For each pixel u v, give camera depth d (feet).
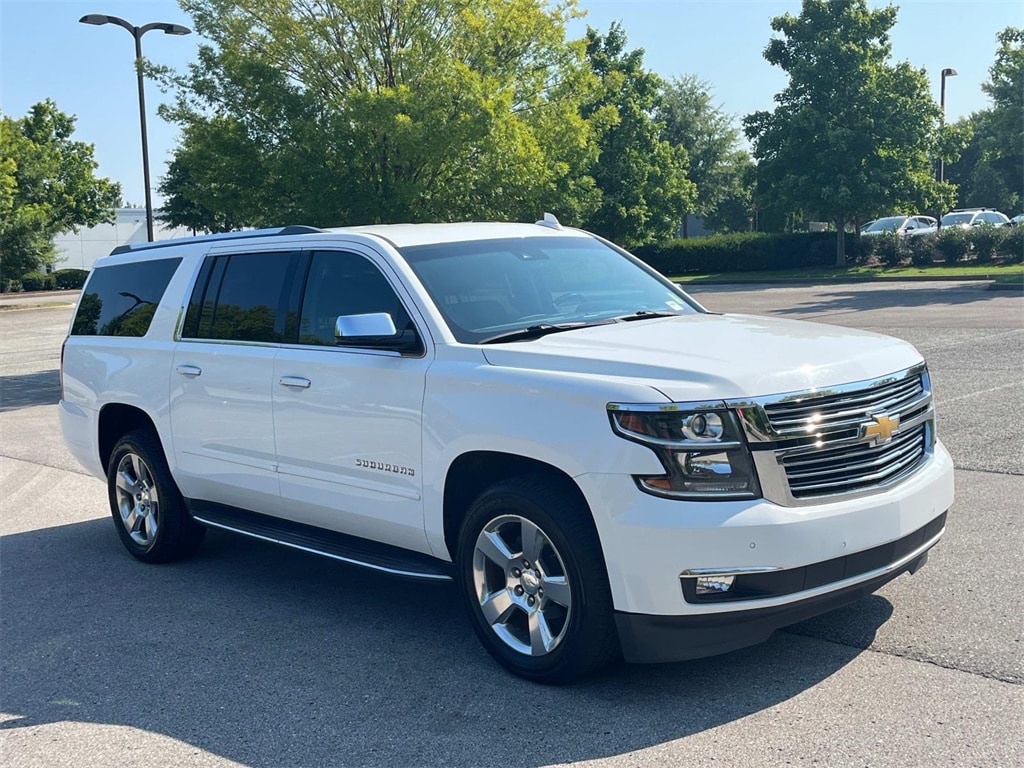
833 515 13.17
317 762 12.76
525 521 14.32
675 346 14.64
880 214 133.18
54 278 192.75
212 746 13.39
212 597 19.71
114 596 20.13
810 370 13.67
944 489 14.92
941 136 127.85
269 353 18.45
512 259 18.15
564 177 63.93
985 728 12.41
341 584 20.18
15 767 13.14
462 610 18.26
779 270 145.07
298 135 56.03
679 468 12.94
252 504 19.47
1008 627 15.47
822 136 130.31
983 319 59.11
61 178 223.30
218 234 21.24
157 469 21.36
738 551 12.71
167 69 58.49
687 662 15.03
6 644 17.72
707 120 228.63
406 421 15.85
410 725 13.64
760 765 11.89
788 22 133.39
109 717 14.49
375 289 17.21
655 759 12.22
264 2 57.67
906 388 14.79
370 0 56.44
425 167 57.52
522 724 13.42
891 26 130.21
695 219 276.00
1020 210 228.43
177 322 20.95
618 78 69.97
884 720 12.79
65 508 28.12
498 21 59.41
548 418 13.91
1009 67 118.32
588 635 13.70
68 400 24.00
